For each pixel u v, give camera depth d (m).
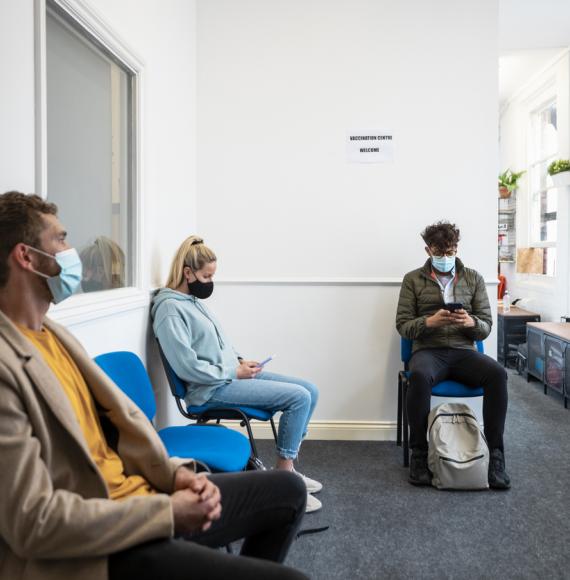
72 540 0.92
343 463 2.97
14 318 1.13
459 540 2.09
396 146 3.33
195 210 3.36
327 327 3.38
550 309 5.47
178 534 1.09
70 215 1.83
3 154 1.36
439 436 2.62
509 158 6.81
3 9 1.35
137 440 1.26
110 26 1.96
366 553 2.00
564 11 4.16
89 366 1.25
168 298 2.37
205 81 3.35
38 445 0.96
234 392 2.27
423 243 3.35
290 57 3.33
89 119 1.96
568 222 5.02
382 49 3.31
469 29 3.29
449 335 2.95
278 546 1.31
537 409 4.07
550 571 1.87
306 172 3.36
